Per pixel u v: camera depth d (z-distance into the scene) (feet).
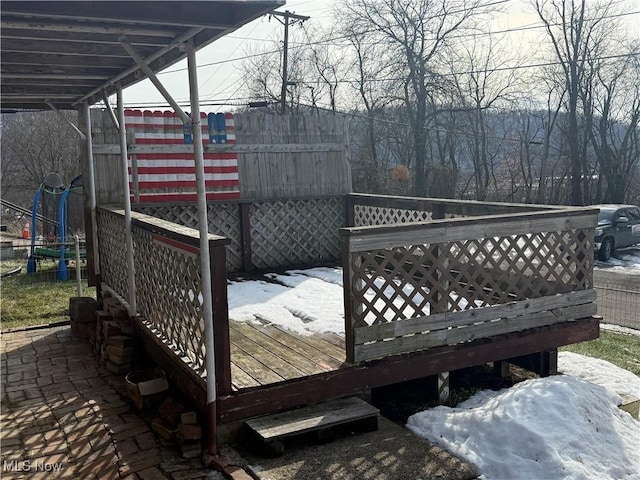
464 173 90.84
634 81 77.56
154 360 16.34
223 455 11.68
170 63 14.08
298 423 11.93
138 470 11.43
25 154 104.12
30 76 15.83
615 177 79.82
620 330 26.17
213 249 11.80
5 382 16.67
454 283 14.66
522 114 85.61
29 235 62.08
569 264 16.51
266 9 10.23
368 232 13.20
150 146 23.84
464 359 14.83
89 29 10.79
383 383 13.73
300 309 18.76
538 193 81.46
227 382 12.00
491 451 11.83
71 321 22.12
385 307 13.73
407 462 11.30
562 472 11.07
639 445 12.75
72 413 14.30
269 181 26.61
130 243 18.08
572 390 13.76
